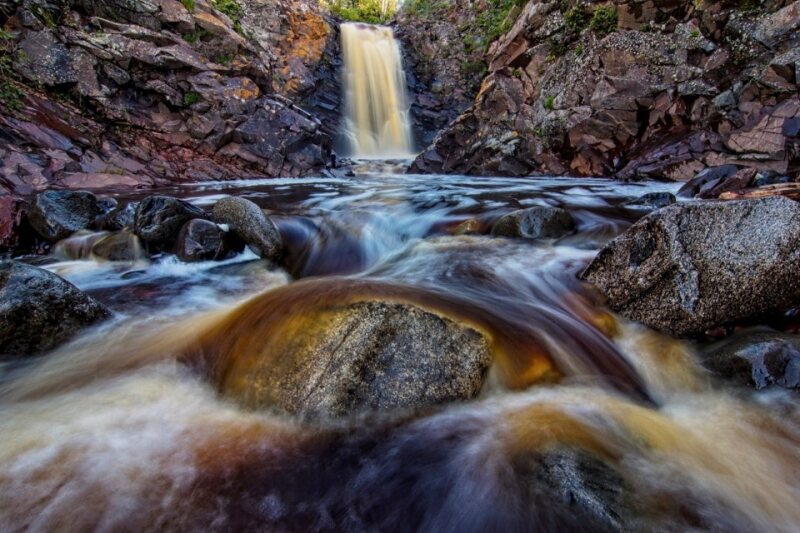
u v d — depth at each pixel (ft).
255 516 6.74
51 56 39.14
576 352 10.94
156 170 42.06
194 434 8.37
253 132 49.78
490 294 14.26
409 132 84.43
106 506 6.73
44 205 21.54
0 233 20.59
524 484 6.96
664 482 7.23
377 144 81.76
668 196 25.62
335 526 6.69
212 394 9.55
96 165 37.70
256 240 19.69
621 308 12.83
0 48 36.86
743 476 7.59
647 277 12.26
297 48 73.51
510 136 54.54
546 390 9.69
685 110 41.01
